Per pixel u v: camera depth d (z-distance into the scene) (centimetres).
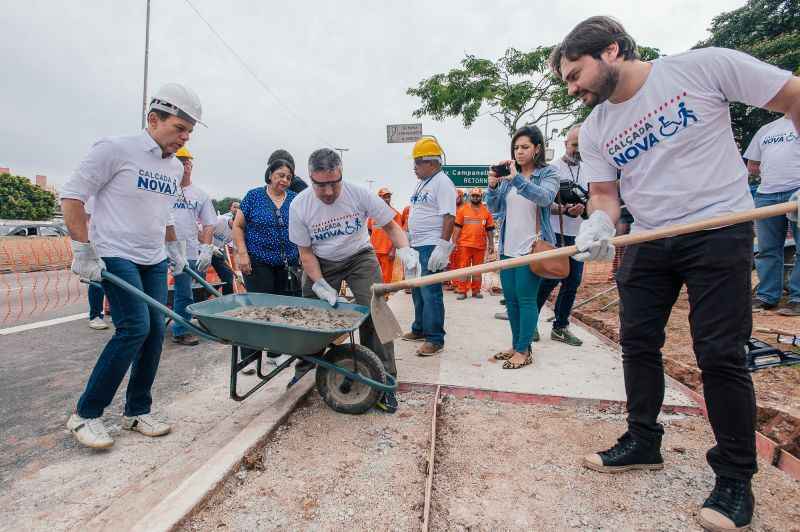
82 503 216
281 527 194
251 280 397
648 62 195
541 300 453
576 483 223
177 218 496
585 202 446
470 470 235
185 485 211
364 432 277
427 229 432
